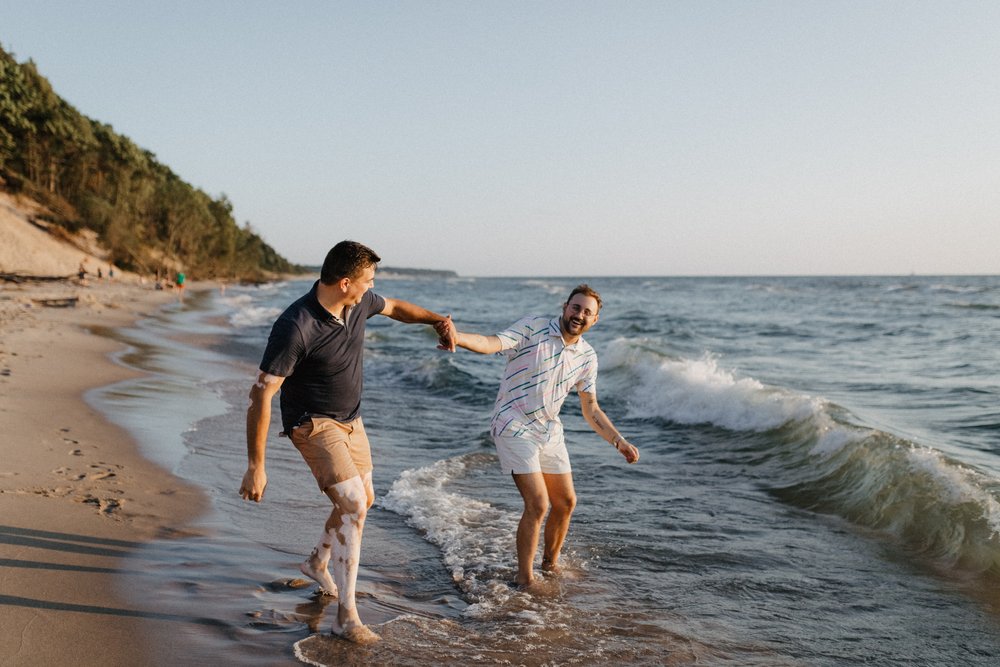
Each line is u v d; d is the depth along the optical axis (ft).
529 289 258.57
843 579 14.03
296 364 10.16
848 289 209.36
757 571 14.38
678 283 375.66
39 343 42.91
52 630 9.58
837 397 35.01
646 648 10.86
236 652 9.64
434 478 20.58
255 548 13.88
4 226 163.43
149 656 9.25
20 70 238.48
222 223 347.77
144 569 12.09
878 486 18.52
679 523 17.42
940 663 10.70
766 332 74.59
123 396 29.22
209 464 20.06
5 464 17.06
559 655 10.49
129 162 284.41
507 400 13.37
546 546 14.17
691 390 32.55
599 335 70.18
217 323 85.71
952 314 100.94
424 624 11.27
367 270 10.06
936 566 14.76
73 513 14.30
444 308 131.85
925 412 30.83
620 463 23.61
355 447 11.11
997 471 20.31
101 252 215.31
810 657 10.79
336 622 10.47
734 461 23.86
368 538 15.57
